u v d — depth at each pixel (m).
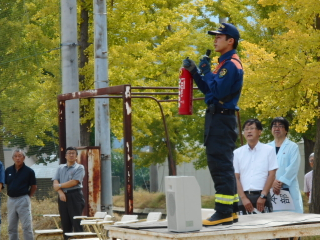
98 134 22.39
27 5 25.36
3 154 22.53
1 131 22.73
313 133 34.28
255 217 9.65
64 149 19.38
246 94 21.70
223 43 8.60
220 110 8.42
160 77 35.31
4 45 23.86
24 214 18.30
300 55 20.64
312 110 22.00
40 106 23.25
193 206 7.88
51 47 25.19
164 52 32.41
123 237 8.81
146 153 43.09
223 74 8.26
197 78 8.95
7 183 18.44
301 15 21.17
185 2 39.44
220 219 8.45
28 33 24.88
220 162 8.41
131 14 27.92
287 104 21.28
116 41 28.95
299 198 13.07
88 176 21.17
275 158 12.23
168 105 32.41
